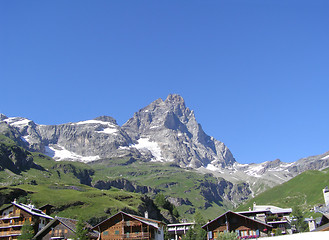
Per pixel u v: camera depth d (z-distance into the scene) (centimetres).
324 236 6462
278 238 6919
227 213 11131
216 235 11050
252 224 10988
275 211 14888
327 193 18450
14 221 13762
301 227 14512
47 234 12394
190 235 13688
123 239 11325
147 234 11369
